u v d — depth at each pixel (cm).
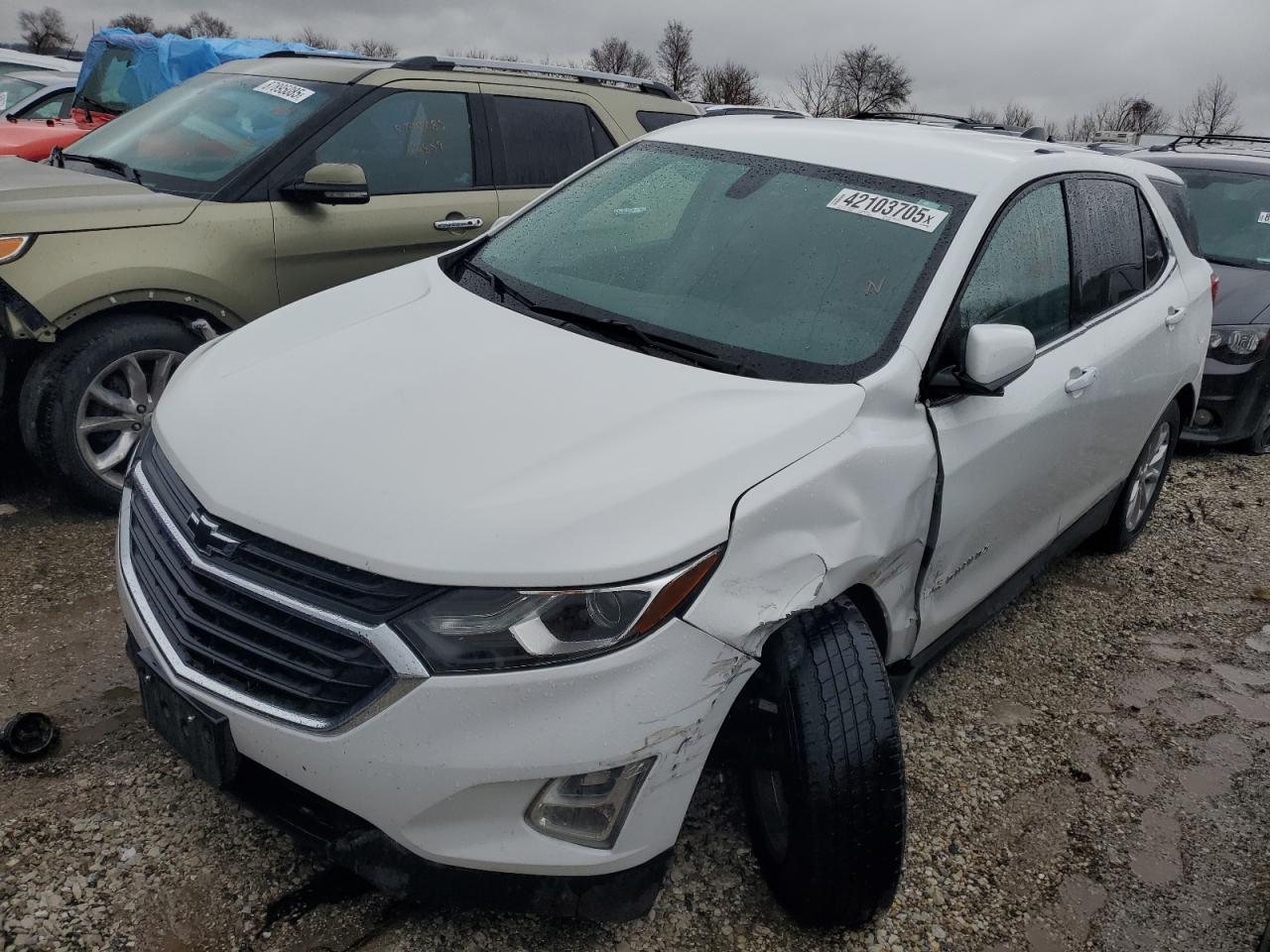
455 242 528
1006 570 351
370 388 255
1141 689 393
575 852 211
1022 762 339
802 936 254
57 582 376
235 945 232
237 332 310
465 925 242
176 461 242
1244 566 511
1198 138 899
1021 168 338
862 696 236
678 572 211
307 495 218
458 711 200
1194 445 694
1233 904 288
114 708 308
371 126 504
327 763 206
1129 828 314
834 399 257
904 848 241
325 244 475
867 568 254
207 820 265
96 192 435
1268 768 352
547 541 206
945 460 278
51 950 224
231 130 490
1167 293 437
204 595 221
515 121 562
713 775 299
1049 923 273
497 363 266
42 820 259
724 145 363
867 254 302
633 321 295
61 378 402
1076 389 345
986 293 307
